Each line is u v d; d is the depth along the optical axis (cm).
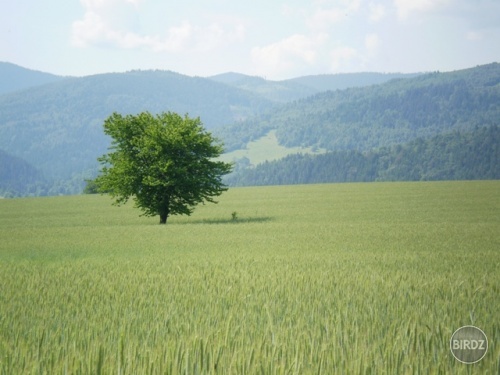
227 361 576
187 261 2058
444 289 1157
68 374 541
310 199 9919
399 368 552
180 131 4912
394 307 940
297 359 560
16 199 12538
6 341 688
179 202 5144
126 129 5006
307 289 1175
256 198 10656
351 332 727
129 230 4512
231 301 1029
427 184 13512
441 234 3494
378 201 8825
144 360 568
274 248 2739
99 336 729
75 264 2002
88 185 15575
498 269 1630
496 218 5497
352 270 1634
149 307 972
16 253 2805
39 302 1066
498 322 773
